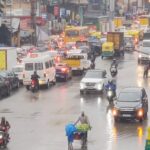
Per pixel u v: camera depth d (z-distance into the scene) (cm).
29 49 13325
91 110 6556
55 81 9244
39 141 5009
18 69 9362
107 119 6012
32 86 8256
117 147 4734
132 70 11044
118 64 12331
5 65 9512
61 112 6431
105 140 5009
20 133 5359
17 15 16638
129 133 5297
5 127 4906
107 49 13838
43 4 19262
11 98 7662
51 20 19938
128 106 5850
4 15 15862
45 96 7769
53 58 9650
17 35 15688
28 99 7525
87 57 11375
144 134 5238
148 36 15550
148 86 8519
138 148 4691
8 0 16500
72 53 10694
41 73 8569
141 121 5859
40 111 6525
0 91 7638
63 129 5497
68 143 4653
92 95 7850
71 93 8044
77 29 16300
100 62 12862
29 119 6044
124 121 5900
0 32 15212
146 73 9812
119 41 14375
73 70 10456
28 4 17012
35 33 16512
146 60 12219
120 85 8650
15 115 6300
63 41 15962
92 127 5581
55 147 4769
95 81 7988
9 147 4803
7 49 9569
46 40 16750
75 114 6281
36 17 17188
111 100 7019
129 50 16025
